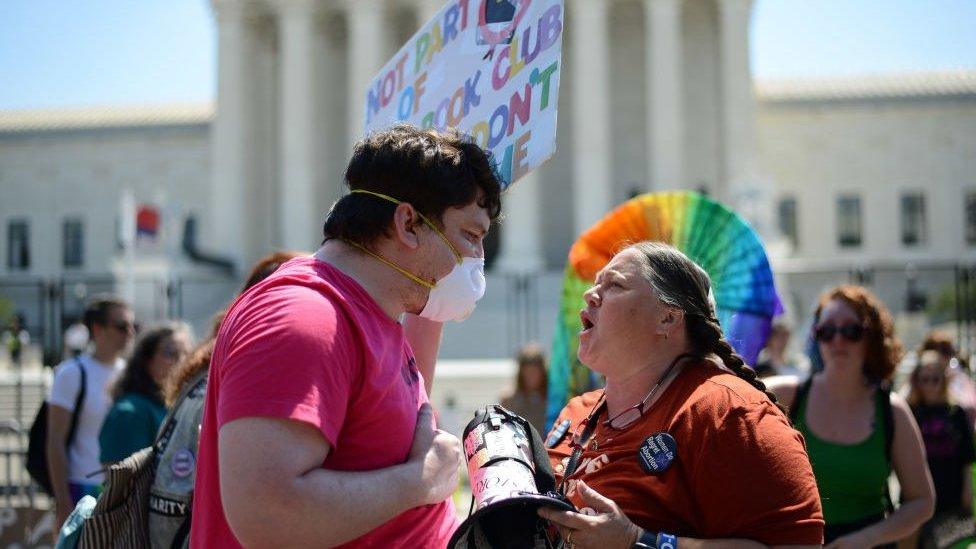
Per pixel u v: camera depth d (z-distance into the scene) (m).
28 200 64.38
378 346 2.80
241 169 47.47
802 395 5.55
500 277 42.47
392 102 4.71
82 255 63.38
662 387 3.41
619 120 50.25
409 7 47.44
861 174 58.88
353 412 2.72
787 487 2.97
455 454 2.93
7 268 64.31
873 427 5.39
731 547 2.93
